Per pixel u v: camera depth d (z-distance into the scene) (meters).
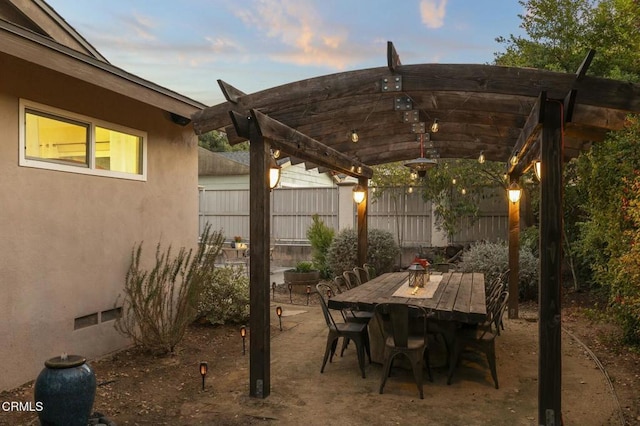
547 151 3.72
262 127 4.39
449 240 11.95
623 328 5.86
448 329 4.75
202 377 4.48
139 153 5.88
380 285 6.09
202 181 17.58
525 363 5.35
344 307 4.84
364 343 5.26
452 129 6.53
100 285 5.25
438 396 4.36
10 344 4.24
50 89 4.63
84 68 4.39
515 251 7.76
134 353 5.52
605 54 8.21
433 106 5.14
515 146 6.28
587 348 5.81
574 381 4.72
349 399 4.29
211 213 15.42
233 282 7.02
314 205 13.27
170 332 5.42
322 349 5.86
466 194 11.50
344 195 12.74
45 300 4.59
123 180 5.57
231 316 6.90
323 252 11.06
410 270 5.72
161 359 5.36
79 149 5.04
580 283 9.45
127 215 5.63
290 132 5.11
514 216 7.76
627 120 4.61
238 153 20.72
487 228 11.73
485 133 6.44
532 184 10.26
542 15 9.45
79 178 4.98
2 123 4.17
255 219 4.42
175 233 6.47
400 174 12.06
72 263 4.89
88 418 3.23
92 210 5.14
